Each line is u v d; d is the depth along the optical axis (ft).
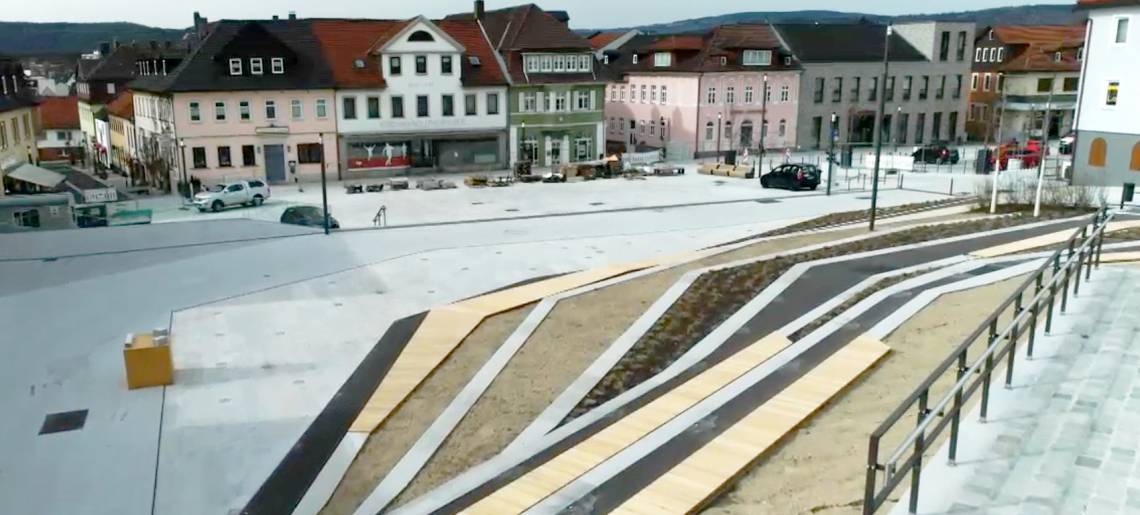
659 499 30.55
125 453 44.27
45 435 46.39
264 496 39.83
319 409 49.29
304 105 170.40
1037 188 95.76
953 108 248.32
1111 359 30.19
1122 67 123.54
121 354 59.11
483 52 190.70
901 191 145.48
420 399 49.06
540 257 88.74
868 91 235.61
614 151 239.71
